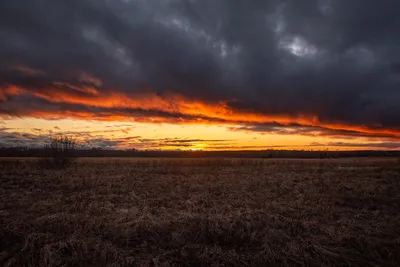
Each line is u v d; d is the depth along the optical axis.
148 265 7.39
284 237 9.27
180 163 47.38
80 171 32.34
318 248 8.33
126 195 16.48
